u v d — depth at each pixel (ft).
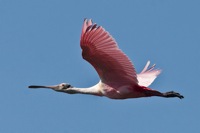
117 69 54.34
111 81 55.93
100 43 51.24
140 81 60.29
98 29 50.62
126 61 53.26
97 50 51.88
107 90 56.34
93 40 51.08
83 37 51.08
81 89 58.59
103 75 55.67
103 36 50.90
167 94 56.08
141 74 60.95
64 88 59.47
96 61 53.67
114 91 55.98
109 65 54.08
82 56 52.90
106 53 52.19
